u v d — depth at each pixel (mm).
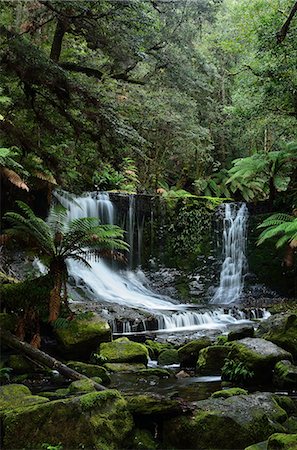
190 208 15008
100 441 4000
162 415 4391
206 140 19781
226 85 20641
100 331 7355
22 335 7012
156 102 13859
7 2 10164
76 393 5168
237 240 14453
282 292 13555
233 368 6305
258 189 19250
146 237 14844
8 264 10258
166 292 13852
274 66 12258
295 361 6941
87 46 11938
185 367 7246
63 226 8133
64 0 9859
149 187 18875
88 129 12000
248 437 4160
